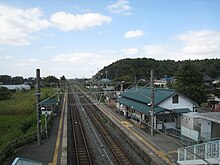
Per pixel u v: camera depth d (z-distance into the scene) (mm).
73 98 63781
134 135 21219
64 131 23469
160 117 22891
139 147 17594
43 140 20109
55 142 19453
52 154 16344
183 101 23953
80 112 40344
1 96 48438
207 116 17078
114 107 42500
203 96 31203
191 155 13711
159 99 23688
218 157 12484
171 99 23562
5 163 14250
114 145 19922
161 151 16469
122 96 37281
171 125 23172
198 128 19875
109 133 24500
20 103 42156
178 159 13961
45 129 21422
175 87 32062
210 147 12820
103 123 30578
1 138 26594
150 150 16672
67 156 16234
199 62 96750
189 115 20875
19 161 7801
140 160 16547
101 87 60062
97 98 56562
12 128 29828
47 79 84938
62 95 70312
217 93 45156
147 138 20109
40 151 17031
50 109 34125
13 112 37812
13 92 64875
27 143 19109
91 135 23859
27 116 35531
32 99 46750
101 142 21078
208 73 81312
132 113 29453
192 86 30703
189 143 18031
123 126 25469
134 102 29984
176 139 19938
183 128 19594
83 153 17875
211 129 18281
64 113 36094
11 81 128625
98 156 17188
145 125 24625
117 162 15898
